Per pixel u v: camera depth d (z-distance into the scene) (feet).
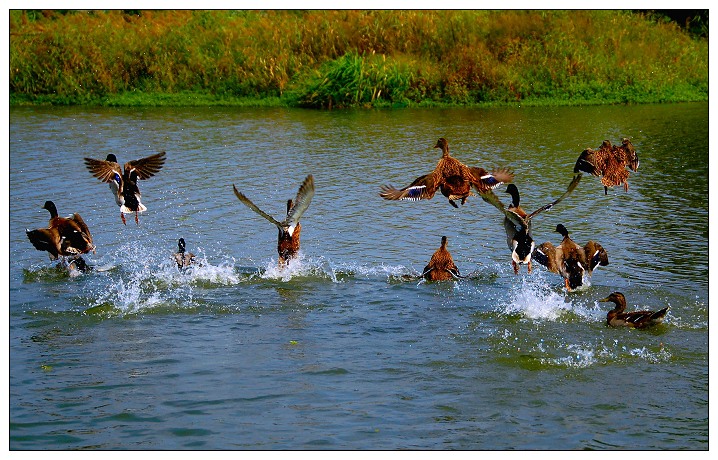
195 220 59.16
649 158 78.38
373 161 77.00
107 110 106.32
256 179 70.54
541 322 42.14
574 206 62.69
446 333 40.91
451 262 47.88
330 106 108.47
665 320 42.16
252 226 57.82
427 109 107.55
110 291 46.06
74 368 36.81
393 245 53.72
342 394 34.68
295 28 119.34
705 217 59.62
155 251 52.75
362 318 42.68
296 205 48.26
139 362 37.47
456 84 111.34
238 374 36.40
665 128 92.99
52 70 113.80
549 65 115.34
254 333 40.86
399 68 111.86
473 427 32.07
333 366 37.19
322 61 116.47
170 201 63.87
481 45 117.50
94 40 117.08
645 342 39.83
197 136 88.74
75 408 33.24
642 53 121.49
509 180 37.50
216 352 38.65
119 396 34.35
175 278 47.96
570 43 117.80
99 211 61.31
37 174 72.02
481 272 49.01
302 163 76.33
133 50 116.47
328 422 32.35
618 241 54.44
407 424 32.22
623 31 123.54
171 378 35.99
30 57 114.42
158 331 41.06
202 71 115.34
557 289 46.34
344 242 54.24
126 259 51.19
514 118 99.71
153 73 115.55
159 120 98.53
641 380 36.11
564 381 36.06
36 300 44.65
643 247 53.06
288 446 30.35
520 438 31.24
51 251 47.01
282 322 42.16
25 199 64.23
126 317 42.75
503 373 36.76
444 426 32.12
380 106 109.29
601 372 36.88
